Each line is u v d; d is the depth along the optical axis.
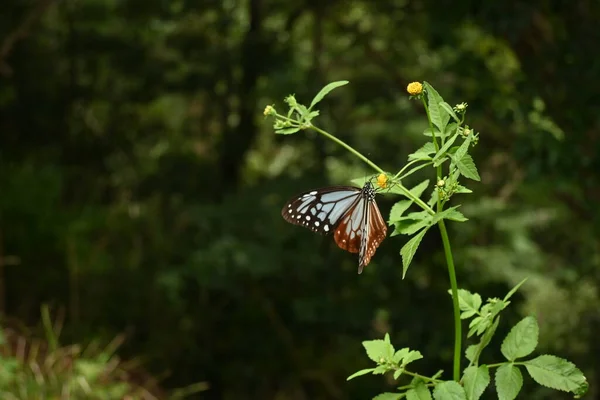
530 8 7.44
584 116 7.84
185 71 12.73
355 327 10.57
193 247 11.90
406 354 2.93
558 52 7.87
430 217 2.83
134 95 13.23
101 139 14.02
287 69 11.91
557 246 12.31
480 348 2.96
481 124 8.88
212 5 11.87
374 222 2.92
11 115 13.20
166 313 11.31
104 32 13.23
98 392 6.35
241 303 11.34
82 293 10.82
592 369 10.38
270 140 13.52
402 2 10.21
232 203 10.66
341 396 11.09
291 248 10.32
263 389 11.38
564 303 11.29
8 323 7.37
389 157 10.56
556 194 9.41
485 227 11.00
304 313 10.20
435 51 9.53
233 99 12.95
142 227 12.45
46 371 6.46
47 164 13.31
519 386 2.77
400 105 10.65
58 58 13.31
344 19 11.28
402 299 10.40
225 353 11.41
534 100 7.97
